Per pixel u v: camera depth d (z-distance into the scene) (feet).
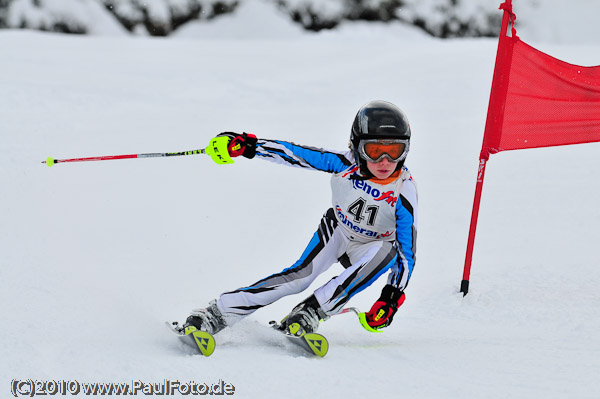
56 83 106.83
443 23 242.78
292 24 238.48
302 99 111.96
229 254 46.32
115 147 77.30
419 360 27.68
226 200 59.77
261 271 42.98
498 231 52.21
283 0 239.91
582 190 62.90
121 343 27.96
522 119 42.01
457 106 106.73
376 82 122.11
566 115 41.91
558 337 32.27
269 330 29.81
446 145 82.99
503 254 47.16
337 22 240.12
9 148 73.10
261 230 52.11
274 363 26.02
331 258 30.22
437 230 52.60
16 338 27.89
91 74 117.39
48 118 88.12
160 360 25.96
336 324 34.91
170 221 53.26
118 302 34.53
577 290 40.11
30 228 49.16
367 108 28.04
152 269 41.96
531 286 40.96
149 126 88.53
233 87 116.37
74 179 63.72
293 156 29.09
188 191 62.08
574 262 45.11
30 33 148.97
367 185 28.84
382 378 25.17
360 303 39.01
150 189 62.03
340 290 28.45
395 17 243.19
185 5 236.43
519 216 55.67
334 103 109.40
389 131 27.50
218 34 234.79
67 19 217.77
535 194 61.98
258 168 71.26
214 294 37.91
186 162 72.02
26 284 36.47
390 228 29.78
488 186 65.31
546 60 41.55
